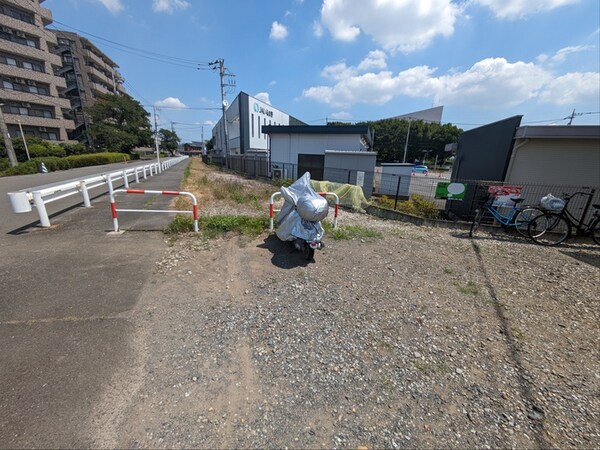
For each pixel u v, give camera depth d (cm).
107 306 278
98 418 164
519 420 178
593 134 662
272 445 154
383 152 5466
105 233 496
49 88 3259
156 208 733
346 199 934
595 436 169
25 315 256
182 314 274
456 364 227
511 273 427
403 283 374
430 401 189
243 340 241
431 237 618
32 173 1769
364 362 223
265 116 3319
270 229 545
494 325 287
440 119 5688
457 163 1056
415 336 262
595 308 328
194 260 404
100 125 3819
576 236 607
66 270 350
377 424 170
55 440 150
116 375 195
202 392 186
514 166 771
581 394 202
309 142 1558
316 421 170
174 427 161
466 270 432
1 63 2797
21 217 586
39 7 3058
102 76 4794
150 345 228
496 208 664
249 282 351
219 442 154
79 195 881
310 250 419
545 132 696
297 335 253
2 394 175
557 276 421
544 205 591
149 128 4884
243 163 2186
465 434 167
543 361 236
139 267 369
